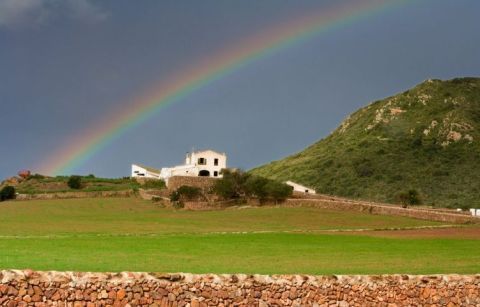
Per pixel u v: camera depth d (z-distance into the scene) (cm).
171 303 3294
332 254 5762
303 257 5406
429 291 4034
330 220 11550
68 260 4325
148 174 19875
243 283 3491
